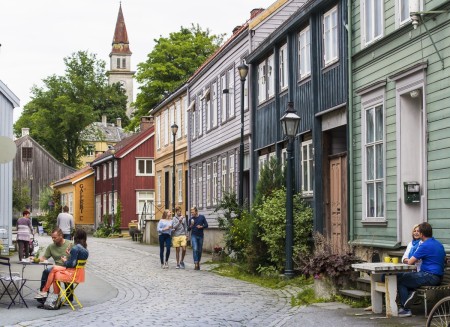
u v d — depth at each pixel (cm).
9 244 3058
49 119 8450
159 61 6391
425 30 1410
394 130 1548
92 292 1756
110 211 6269
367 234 1688
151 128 6050
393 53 1559
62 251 1562
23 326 1232
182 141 4091
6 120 2970
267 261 2089
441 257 1241
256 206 2123
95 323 1255
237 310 1416
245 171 2927
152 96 6412
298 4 2823
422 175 1432
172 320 1286
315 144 2025
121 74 16338
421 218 1424
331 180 2000
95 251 3447
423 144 1412
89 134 8731
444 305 897
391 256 1514
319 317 1273
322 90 2006
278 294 1683
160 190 4706
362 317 1253
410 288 1245
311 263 1521
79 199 7031
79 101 8625
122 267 2494
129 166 6019
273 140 2461
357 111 1752
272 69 2511
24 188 4753
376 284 1300
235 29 3198
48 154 8119
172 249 3594
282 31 2294
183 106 4103
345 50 1831
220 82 3262
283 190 2095
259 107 2650
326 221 2003
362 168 1709
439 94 1357
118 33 16712
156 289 1812
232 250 2511
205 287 1850
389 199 1572
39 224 7031
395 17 1543
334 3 1930
